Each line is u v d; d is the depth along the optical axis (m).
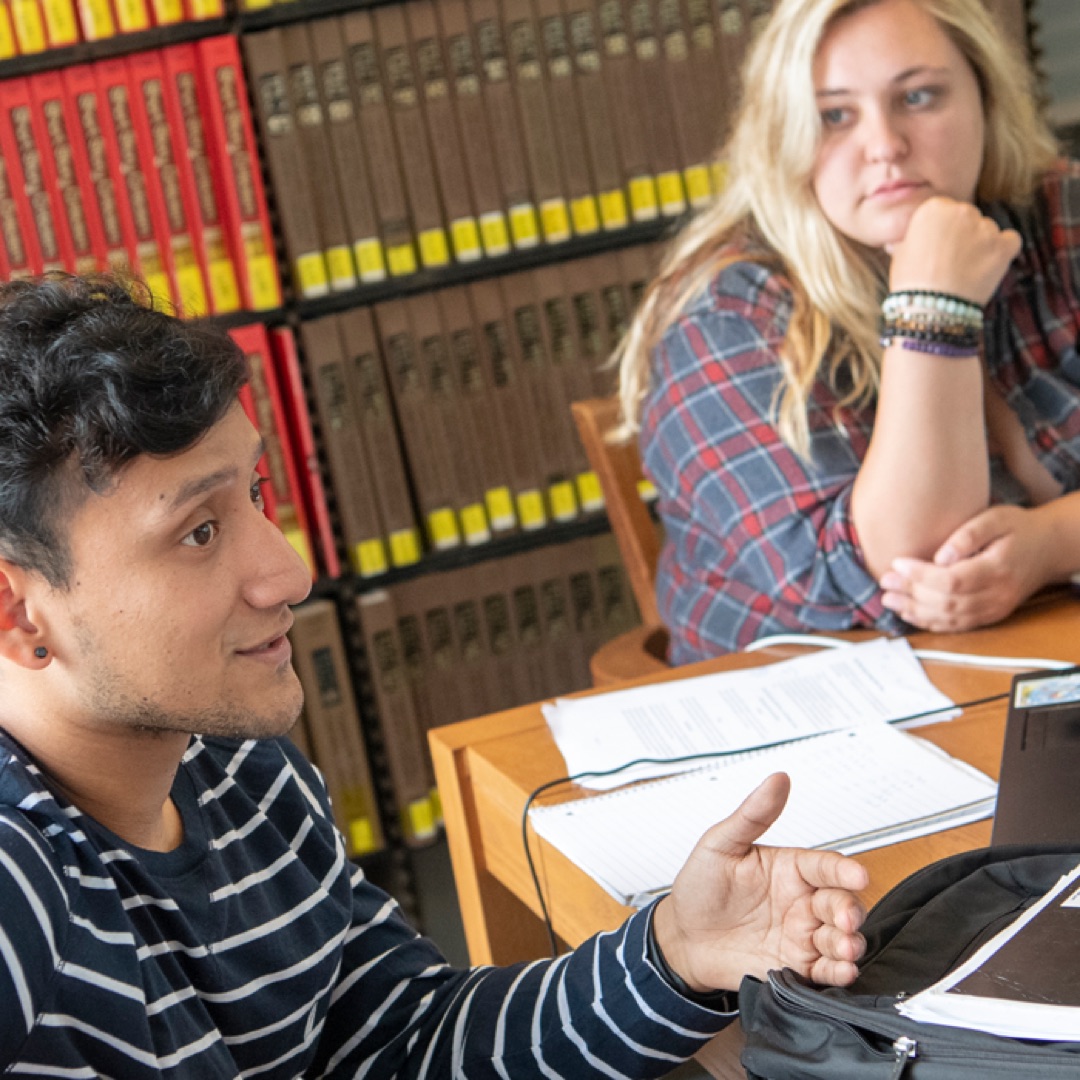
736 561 1.57
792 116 1.51
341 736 2.57
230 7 2.37
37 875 0.68
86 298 0.73
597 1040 0.87
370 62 2.43
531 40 2.51
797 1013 0.68
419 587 2.60
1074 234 1.65
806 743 1.15
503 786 1.17
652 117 2.59
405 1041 0.96
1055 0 2.80
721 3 2.58
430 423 2.57
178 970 0.77
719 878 0.78
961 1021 0.63
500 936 1.26
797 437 1.48
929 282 1.40
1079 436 1.61
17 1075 0.65
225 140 2.37
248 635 0.74
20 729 0.75
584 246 2.59
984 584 1.36
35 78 2.32
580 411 1.96
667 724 1.23
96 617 0.70
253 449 0.75
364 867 2.63
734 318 1.55
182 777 0.85
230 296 2.43
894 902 0.78
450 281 2.54
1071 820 0.93
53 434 0.68
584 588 2.70
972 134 1.53
